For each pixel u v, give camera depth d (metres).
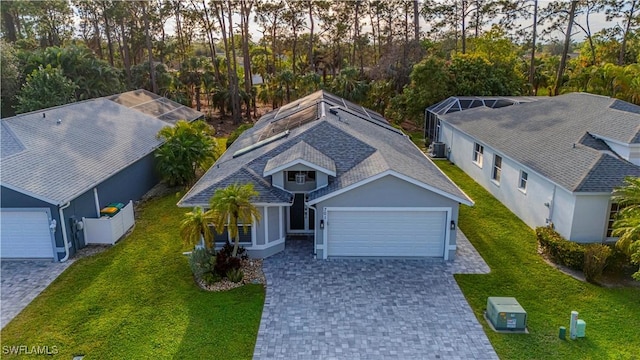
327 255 17.38
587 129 21.02
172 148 25.81
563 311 13.62
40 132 21.14
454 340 12.37
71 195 17.25
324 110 24.59
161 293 14.73
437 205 16.70
